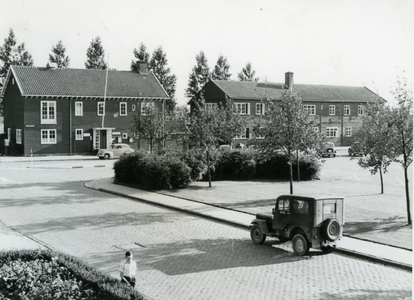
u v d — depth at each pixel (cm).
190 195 2653
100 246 1616
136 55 7550
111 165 4469
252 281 1245
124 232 1822
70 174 3722
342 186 2992
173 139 4841
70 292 1088
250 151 3447
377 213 2084
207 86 6700
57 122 5450
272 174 3481
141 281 1253
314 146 2330
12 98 5616
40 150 5375
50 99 5400
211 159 3195
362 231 1755
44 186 3058
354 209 2178
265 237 1627
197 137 2959
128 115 5881
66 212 2222
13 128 5588
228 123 3028
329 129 7012
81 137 5612
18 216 2123
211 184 3134
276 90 6756
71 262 1302
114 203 2478
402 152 1920
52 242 1669
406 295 1132
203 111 2998
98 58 7300
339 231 1480
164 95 6088
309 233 1456
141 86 6062
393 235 1689
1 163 4572
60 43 7006
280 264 1401
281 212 1544
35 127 5328
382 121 2006
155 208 2344
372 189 2842
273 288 1191
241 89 6556
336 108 7062
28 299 1089
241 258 1466
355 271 1330
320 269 1350
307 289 1180
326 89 7212
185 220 2055
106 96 5678
